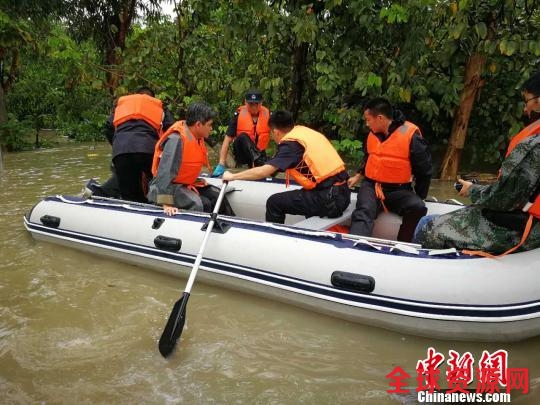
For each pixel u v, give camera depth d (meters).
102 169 7.55
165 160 3.47
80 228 3.86
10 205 5.27
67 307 2.98
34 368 2.37
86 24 13.06
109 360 2.43
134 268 3.60
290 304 2.98
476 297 2.42
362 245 2.81
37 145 10.82
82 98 11.77
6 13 10.37
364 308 2.66
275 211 3.48
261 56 7.18
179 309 2.59
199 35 8.33
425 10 5.73
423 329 2.57
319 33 6.14
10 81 13.44
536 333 2.53
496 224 2.46
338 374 2.33
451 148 6.51
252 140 5.37
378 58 6.59
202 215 3.41
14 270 3.54
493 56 6.17
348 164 7.35
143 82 8.96
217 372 2.34
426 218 2.90
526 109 2.25
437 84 6.23
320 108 7.13
